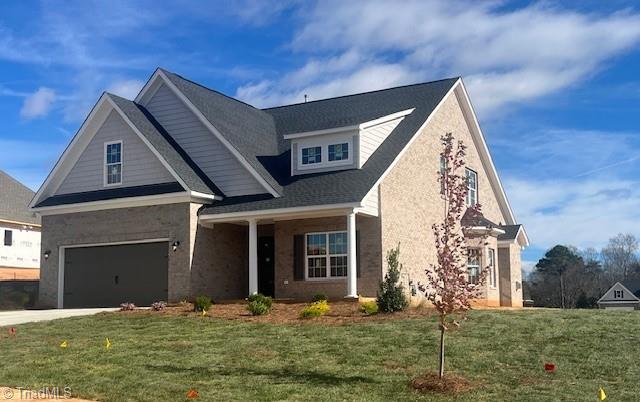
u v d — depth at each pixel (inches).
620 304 2372.0
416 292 976.3
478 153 1284.4
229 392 418.9
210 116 1016.2
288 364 502.3
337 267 925.8
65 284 1026.7
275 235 970.7
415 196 1011.9
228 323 706.8
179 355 539.5
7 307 1148.5
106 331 685.9
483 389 431.2
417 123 1039.6
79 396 417.1
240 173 975.0
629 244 3759.8
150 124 1024.9
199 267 932.0
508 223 1397.6
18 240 1635.1
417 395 414.6
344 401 398.3
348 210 850.8
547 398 408.5
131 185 999.0
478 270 1090.7
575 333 595.8
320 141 962.7
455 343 563.8
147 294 963.3
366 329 631.2
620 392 423.8
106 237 985.5
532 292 2908.5
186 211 928.9
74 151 1045.8
